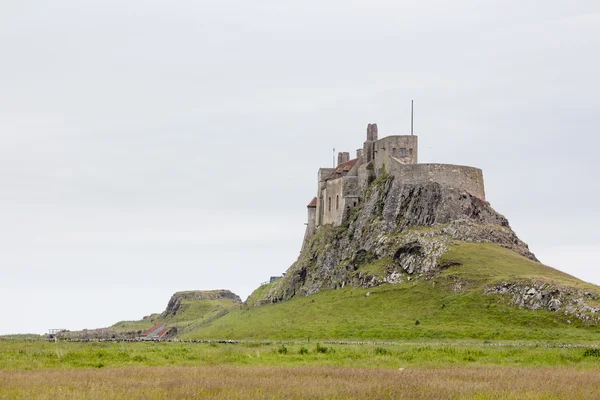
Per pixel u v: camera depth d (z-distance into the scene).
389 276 195.38
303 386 58.97
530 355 99.12
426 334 146.00
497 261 186.38
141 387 58.00
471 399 53.00
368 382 62.34
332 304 191.62
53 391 54.75
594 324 143.00
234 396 53.16
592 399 53.44
